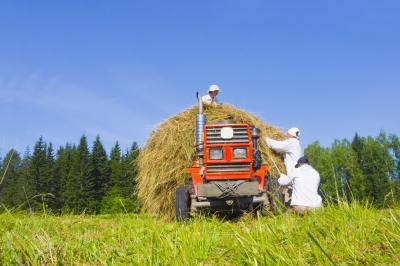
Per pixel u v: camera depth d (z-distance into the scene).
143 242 4.02
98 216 6.99
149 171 7.97
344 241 3.59
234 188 6.84
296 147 8.15
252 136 7.42
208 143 7.12
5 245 3.63
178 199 7.00
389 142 45.31
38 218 5.32
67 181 50.41
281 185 7.23
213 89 8.51
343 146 52.44
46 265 3.44
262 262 3.07
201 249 3.78
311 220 4.37
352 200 4.59
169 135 7.89
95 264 3.55
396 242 3.59
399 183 4.94
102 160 55.81
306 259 3.33
